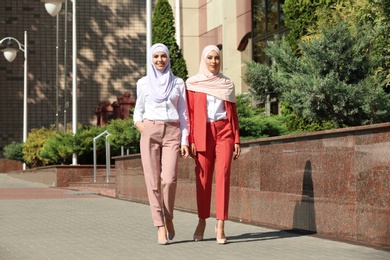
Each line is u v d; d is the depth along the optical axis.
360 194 8.35
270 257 7.32
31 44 49.47
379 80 11.81
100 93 49.75
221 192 8.54
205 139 8.64
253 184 10.97
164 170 8.56
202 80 8.72
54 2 26.09
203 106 8.66
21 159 42.84
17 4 49.50
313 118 12.04
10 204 15.41
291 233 9.47
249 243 8.51
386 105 11.59
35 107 49.22
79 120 49.31
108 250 8.01
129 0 50.53
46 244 8.57
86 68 49.72
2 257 7.52
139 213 13.02
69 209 13.99
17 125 49.19
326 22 12.84
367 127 8.15
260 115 18.86
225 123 8.70
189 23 29.16
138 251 7.91
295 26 17.19
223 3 26.91
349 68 11.88
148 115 8.56
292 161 9.83
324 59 11.88
